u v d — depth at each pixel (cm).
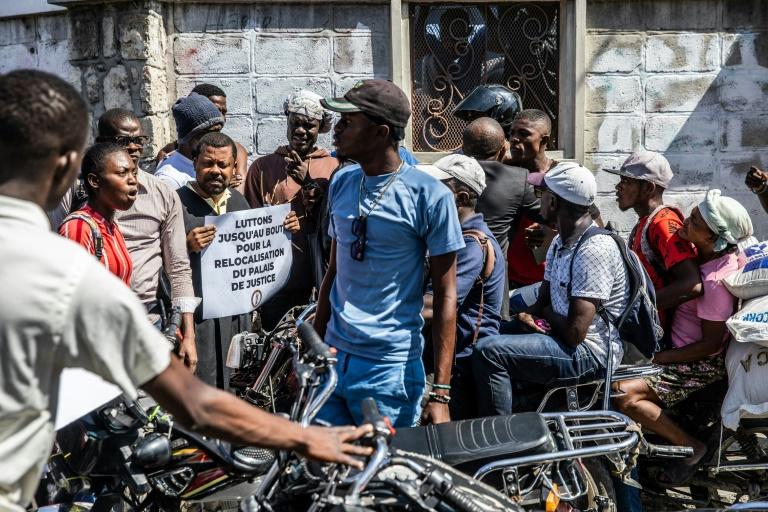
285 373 408
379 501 255
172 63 681
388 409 338
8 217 188
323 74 689
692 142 711
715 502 455
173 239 443
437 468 267
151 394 204
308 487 263
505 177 514
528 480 316
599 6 697
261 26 681
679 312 452
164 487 319
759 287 414
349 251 340
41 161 194
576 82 691
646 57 702
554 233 506
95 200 394
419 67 697
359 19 685
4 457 190
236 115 690
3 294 182
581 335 384
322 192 504
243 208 495
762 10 699
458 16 695
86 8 658
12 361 184
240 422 212
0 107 190
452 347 340
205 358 472
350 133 330
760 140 712
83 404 287
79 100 200
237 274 475
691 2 697
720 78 705
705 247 436
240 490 323
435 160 697
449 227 332
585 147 710
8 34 706
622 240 399
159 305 441
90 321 188
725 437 431
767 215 716
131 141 482
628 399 426
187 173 533
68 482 335
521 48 702
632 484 391
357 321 337
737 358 419
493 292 411
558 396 412
